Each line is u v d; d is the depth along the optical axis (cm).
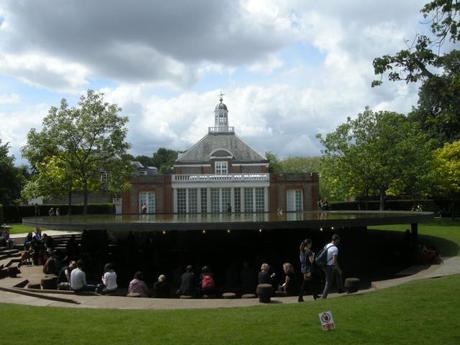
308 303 1297
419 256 2594
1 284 1934
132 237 2791
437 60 1255
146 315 1159
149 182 6125
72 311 1230
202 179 6131
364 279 2358
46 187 4519
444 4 1152
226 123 7544
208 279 1823
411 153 4469
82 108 4481
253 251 2542
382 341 884
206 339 917
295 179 6191
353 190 4697
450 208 5525
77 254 2836
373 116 4609
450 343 863
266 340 904
